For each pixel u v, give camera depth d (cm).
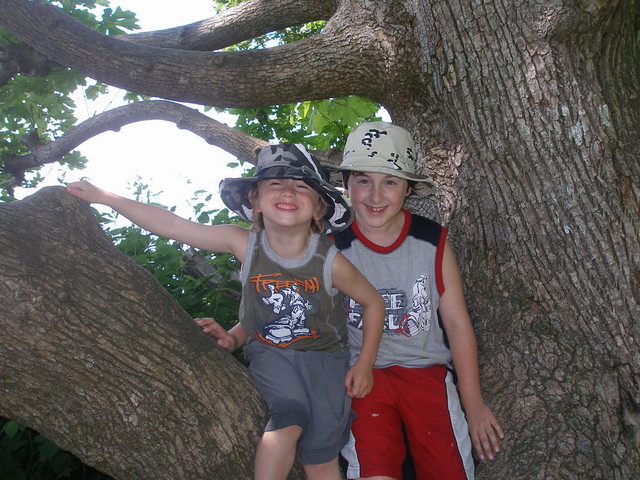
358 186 261
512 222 263
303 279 235
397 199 258
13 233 194
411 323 256
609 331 243
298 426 214
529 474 217
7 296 185
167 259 383
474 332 265
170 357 209
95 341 196
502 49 262
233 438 211
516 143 261
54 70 503
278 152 236
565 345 248
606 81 256
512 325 260
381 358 256
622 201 246
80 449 201
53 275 194
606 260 245
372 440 228
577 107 252
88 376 195
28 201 209
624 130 253
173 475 204
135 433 200
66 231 207
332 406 227
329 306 238
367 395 244
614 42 260
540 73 256
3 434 335
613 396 235
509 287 264
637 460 221
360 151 260
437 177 310
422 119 321
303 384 228
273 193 231
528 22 257
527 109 258
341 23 347
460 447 234
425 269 259
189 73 375
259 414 221
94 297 200
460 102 278
